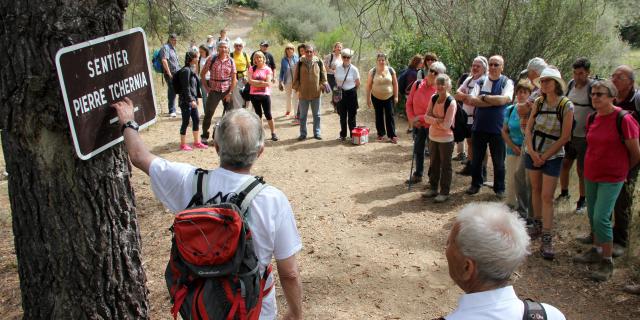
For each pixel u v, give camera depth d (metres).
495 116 6.87
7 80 2.64
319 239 5.98
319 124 10.64
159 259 5.54
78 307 2.90
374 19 6.51
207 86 9.95
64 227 2.80
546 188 5.34
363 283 5.02
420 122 7.56
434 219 6.55
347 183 8.02
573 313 4.53
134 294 3.10
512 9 11.05
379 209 6.91
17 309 4.70
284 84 12.52
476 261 1.64
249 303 2.14
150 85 3.01
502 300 1.66
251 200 2.24
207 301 2.09
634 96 5.25
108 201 2.88
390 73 10.13
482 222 1.67
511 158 6.41
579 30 11.51
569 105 5.15
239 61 12.08
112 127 2.74
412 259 5.50
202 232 2.09
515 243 1.64
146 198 7.38
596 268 5.18
